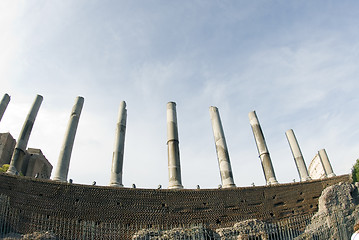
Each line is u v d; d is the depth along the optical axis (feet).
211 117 94.07
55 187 64.28
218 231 67.15
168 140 83.61
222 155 84.74
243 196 76.84
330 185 84.69
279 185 81.46
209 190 74.84
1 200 55.47
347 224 69.97
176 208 70.23
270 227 69.10
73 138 76.64
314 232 66.03
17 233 55.26
